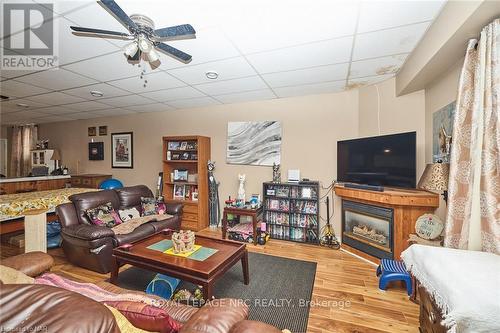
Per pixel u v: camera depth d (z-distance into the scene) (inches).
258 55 89.6
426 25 71.9
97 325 21.4
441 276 47.5
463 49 68.7
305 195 139.6
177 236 82.0
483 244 59.1
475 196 60.6
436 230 85.6
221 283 90.6
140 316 35.8
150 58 73.7
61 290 23.9
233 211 139.7
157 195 181.5
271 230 146.7
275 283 90.7
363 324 67.7
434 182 73.4
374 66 101.4
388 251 102.1
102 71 104.4
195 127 176.2
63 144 231.6
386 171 106.2
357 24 69.9
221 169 168.4
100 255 94.9
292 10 62.7
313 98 143.5
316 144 143.3
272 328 34.3
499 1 49.4
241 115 161.9
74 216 109.2
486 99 57.5
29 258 62.6
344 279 94.0
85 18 66.8
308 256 117.3
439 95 90.2
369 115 126.3
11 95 141.0
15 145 253.6
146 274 97.2
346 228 126.5
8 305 21.0
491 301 38.4
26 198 122.3
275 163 151.5
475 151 61.0
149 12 63.1
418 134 107.0
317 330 65.5
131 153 200.2
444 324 41.8
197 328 34.7
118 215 126.0
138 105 168.7
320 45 82.5
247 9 62.2
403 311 73.7
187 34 63.6
